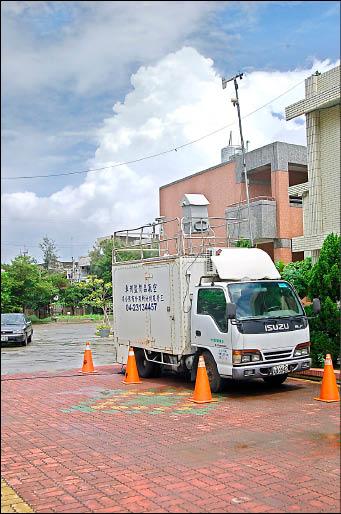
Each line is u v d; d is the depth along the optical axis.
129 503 5.02
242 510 4.76
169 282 11.64
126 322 13.52
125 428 7.99
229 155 27.84
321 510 4.72
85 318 47.72
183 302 11.23
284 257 22.12
